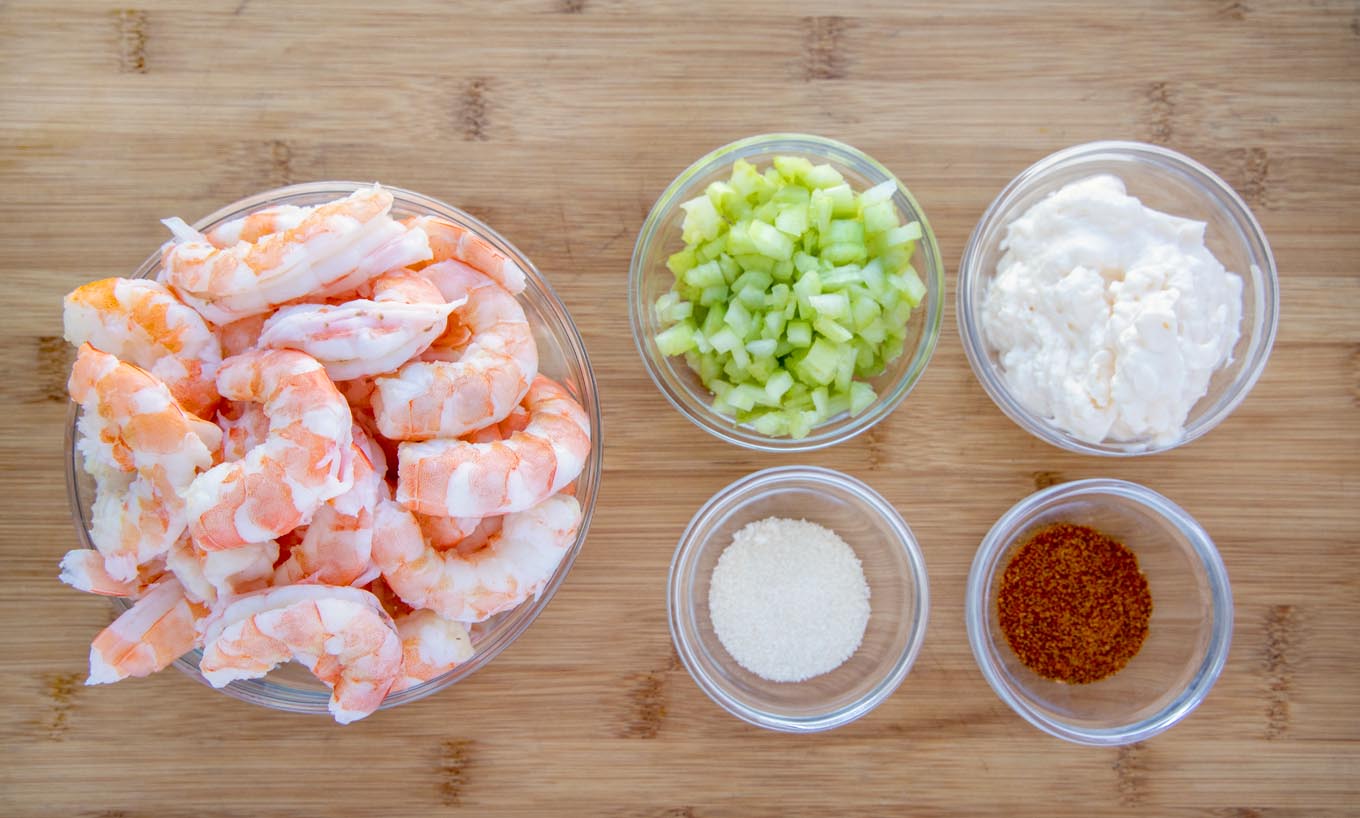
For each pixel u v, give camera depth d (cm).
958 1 44
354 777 45
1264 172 45
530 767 45
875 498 44
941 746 45
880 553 46
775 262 42
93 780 44
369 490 38
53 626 44
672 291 44
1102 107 44
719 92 44
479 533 41
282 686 43
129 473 40
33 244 43
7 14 43
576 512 40
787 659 45
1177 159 43
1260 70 44
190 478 37
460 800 45
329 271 38
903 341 44
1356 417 45
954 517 45
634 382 44
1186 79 44
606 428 44
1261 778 46
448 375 38
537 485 38
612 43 44
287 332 37
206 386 39
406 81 43
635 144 44
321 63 43
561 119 44
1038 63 44
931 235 42
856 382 43
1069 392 42
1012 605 45
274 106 43
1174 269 41
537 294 42
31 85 43
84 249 43
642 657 45
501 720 45
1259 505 45
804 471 44
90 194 43
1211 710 46
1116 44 44
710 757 45
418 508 38
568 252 44
